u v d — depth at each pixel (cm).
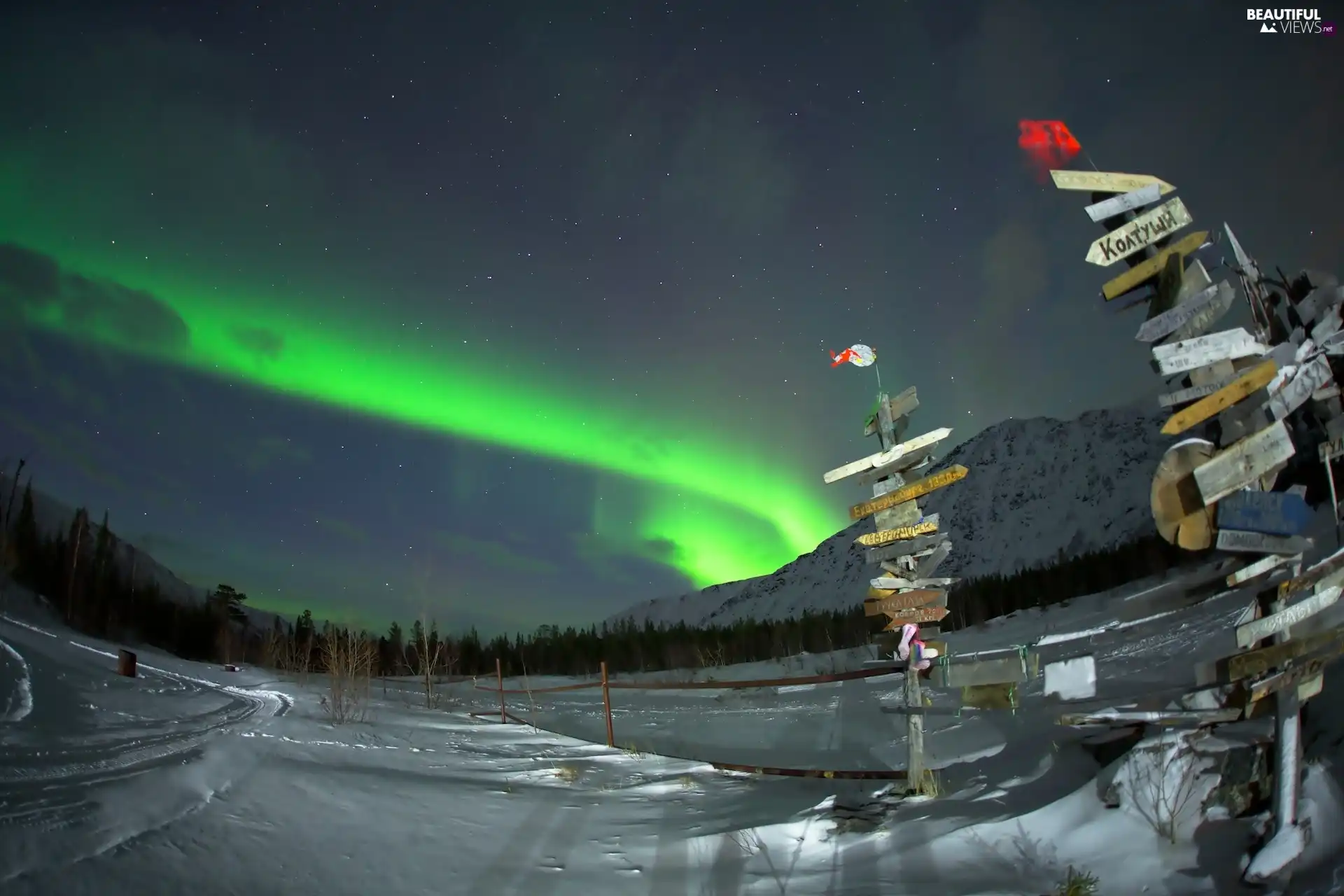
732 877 573
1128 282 517
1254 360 491
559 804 809
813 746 1265
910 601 725
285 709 1519
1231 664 474
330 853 604
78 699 1176
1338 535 545
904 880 527
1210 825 495
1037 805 596
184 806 655
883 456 763
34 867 474
